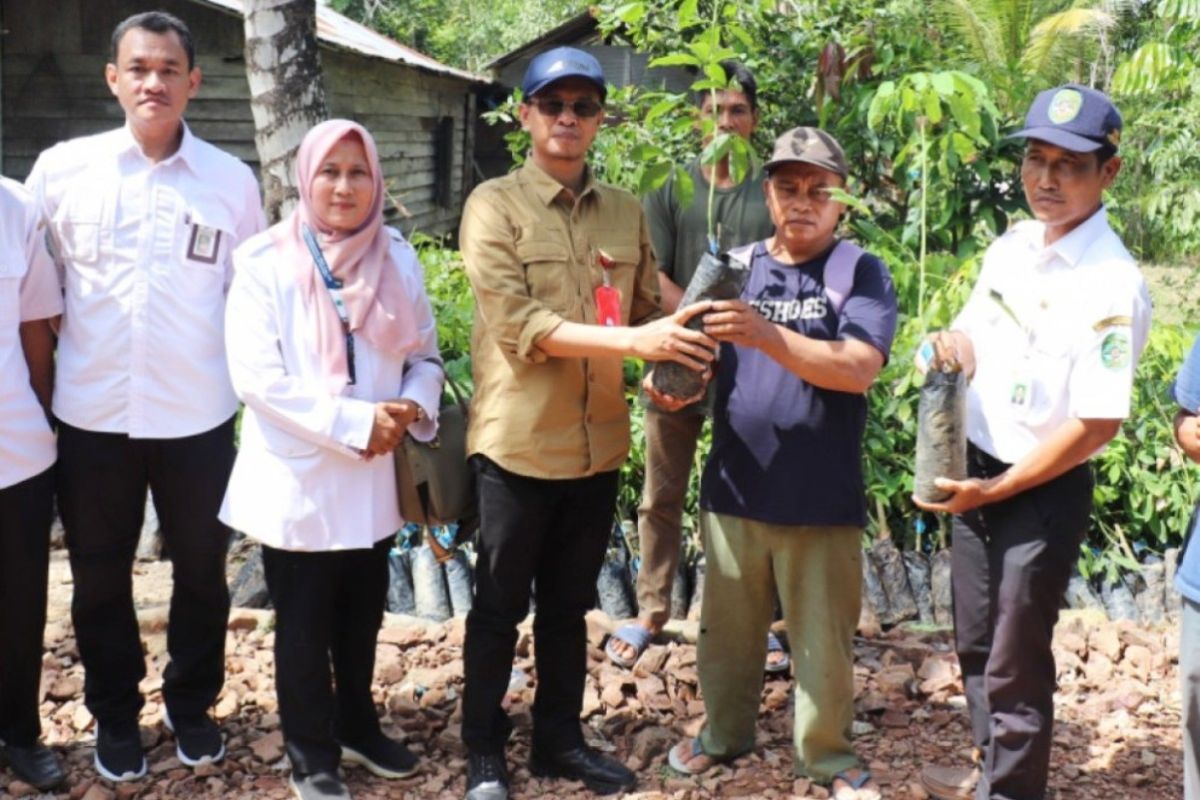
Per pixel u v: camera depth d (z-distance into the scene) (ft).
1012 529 10.46
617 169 20.95
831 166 10.63
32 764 11.63
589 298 11.05
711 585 11.69
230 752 12.27
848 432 11.08
